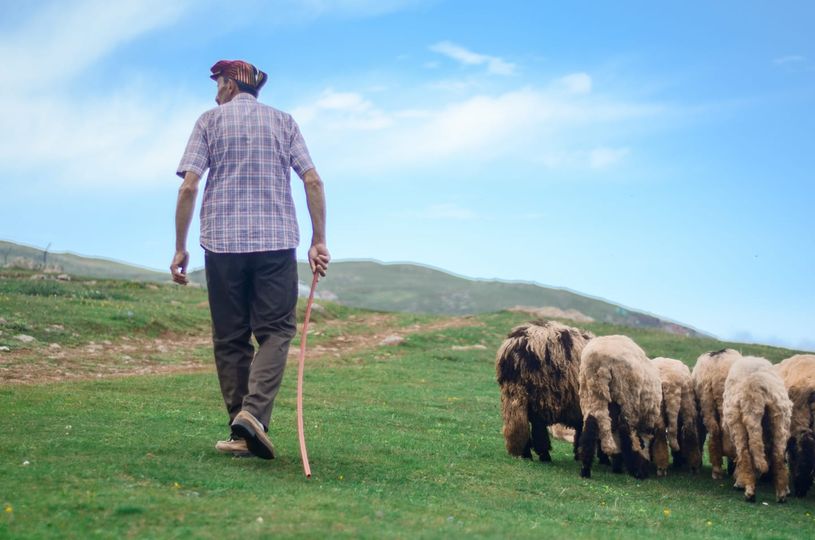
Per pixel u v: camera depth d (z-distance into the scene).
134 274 73.44
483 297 76.75
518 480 9.45
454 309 73.88
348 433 11.48
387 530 5.74
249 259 7.84
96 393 13.34
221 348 8.13
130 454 7.84
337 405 14.98
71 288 32.75
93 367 18.05
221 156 7.91
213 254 7.89
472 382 20.98
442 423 14.12
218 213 7.88
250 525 5.59
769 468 10.67
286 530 5.51
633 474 10.84
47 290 30.69
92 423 9.90
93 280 38.50
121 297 32.41
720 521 8.59
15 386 13.85
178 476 7.07
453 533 5.86
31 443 8.09
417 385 19.56
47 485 6.43
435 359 25.20
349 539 5.43
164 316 26.31
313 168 8.07
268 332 7.88
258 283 7.89
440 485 8.41
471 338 30.38
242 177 7.87
